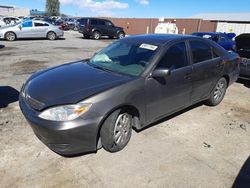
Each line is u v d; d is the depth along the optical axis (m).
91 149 3.28
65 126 2.98
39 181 2.98
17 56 11.21
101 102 3.17
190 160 3.51
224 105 5.73
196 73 4.56
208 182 3.09
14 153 3.47
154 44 4.17
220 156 3.64
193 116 5.00
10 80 7.06
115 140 3.49
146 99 3.73
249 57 7.19
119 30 24.36
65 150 3.16
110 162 3.36
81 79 3.59
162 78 3.91
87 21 23.14
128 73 3.81
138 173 3.18
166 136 4.12
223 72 5.34
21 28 18.83
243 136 4.27
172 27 22.78
